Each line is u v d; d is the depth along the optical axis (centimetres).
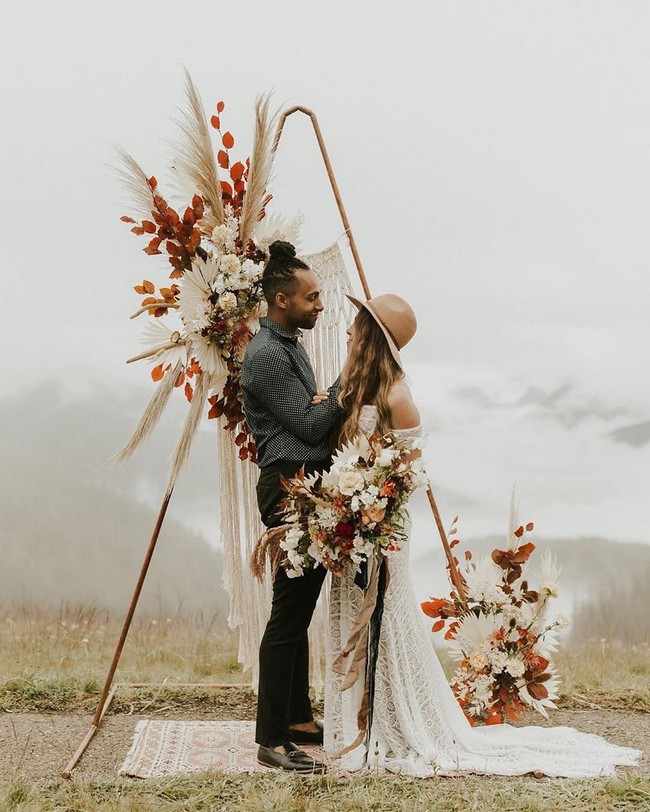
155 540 424
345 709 382
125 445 414
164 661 600
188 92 421
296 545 362
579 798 324
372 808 316
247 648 448
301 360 393
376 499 353
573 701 497
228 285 410
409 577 392
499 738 397
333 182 443
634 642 735
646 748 414
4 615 754
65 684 496
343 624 385
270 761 372
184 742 411
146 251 422
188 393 425
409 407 376
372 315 383
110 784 338
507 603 436
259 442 388
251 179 422
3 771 367
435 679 391
